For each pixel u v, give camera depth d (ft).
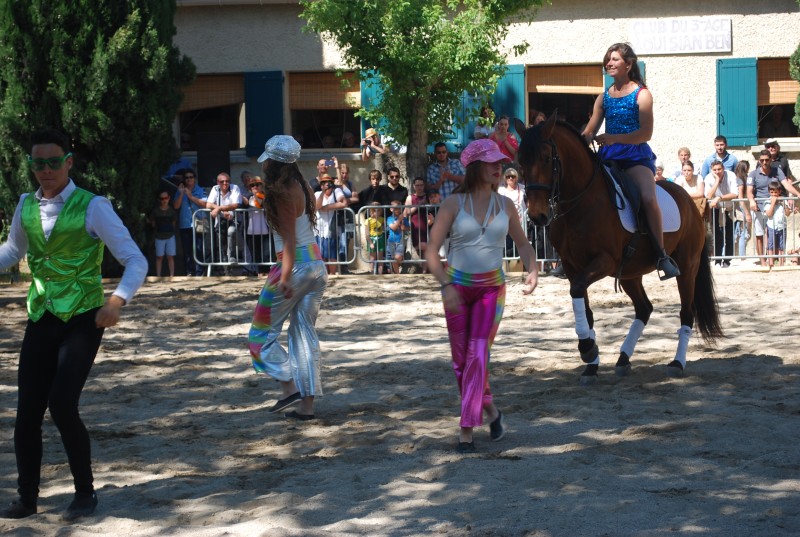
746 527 15.58
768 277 49.08
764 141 63.36
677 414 23.43
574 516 16.25
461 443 20.65
